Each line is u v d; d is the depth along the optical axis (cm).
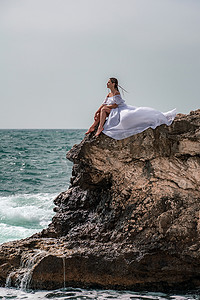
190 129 766
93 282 716
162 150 764
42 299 662
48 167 2827
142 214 760
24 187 2084
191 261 700
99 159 792
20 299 662
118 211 790
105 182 826
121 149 779
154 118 766
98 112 815
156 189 763
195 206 736
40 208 1564
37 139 6356
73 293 690
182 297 676
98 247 741
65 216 849
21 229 1231
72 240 787
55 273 711
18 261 743
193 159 754
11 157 3394
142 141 770
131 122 769
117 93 802
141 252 718
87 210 852
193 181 749
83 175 835
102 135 791
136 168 781
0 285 730
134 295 684
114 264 712
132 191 784
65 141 5822
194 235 711
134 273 712
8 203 1662
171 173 758
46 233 842
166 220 730
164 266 708
